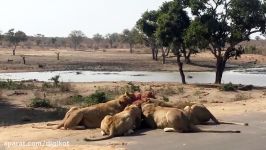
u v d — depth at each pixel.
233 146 12.52
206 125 15.48
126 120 13.95
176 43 40.12
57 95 29.34
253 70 79.19
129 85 34.94
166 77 60.47
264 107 20.42
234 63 94.00
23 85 33.38
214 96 30.11
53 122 17.64
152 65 81.44
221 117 17.48
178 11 39.62
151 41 89.56
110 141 13.16
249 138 13.48
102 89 32.28
